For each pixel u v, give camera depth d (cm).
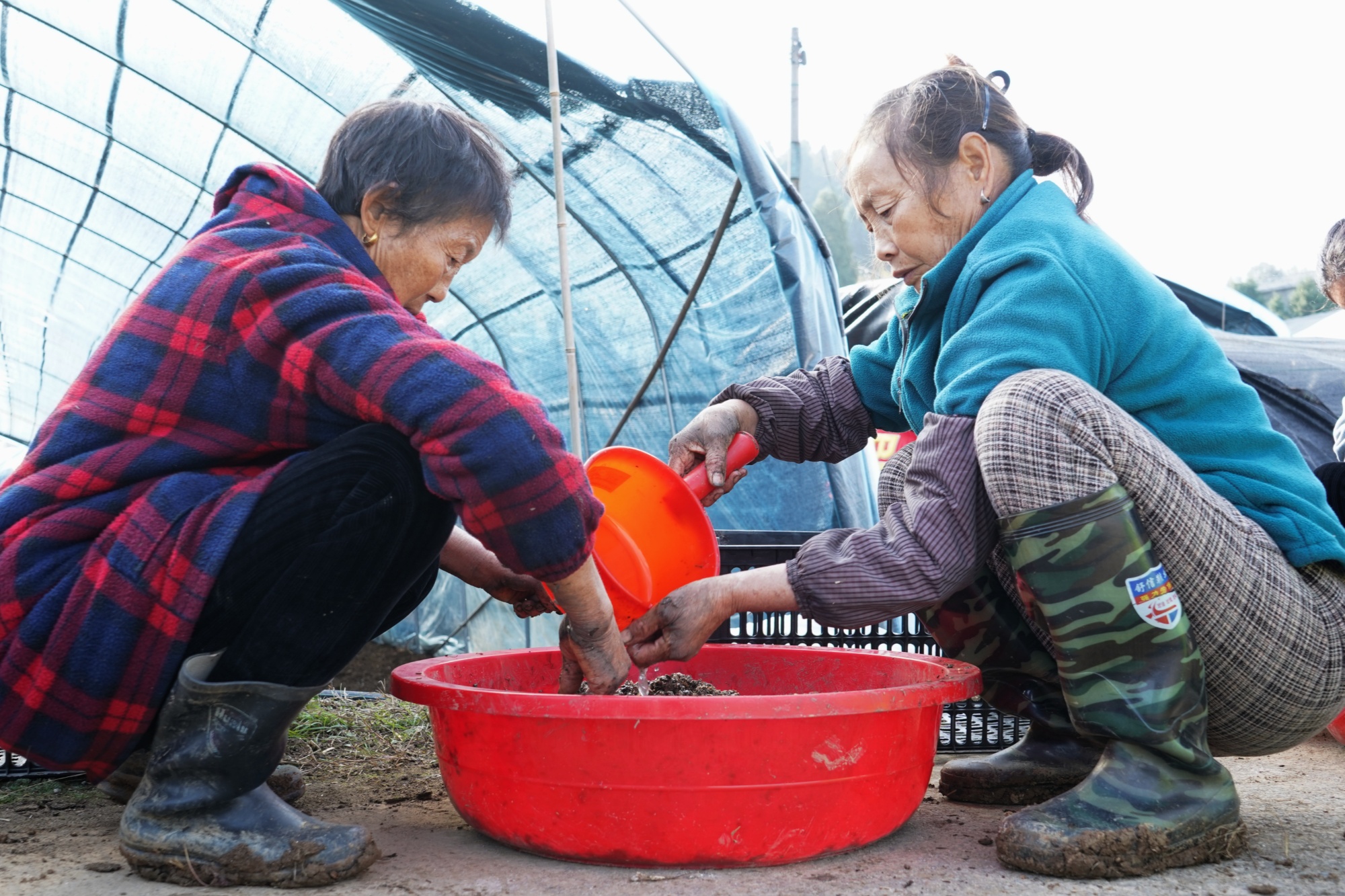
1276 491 152
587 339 482
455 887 132
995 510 142
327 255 135
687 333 447
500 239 159
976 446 144
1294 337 600
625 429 501
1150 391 156
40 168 569
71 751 130
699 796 137
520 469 125
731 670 202
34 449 135
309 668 132
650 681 192
